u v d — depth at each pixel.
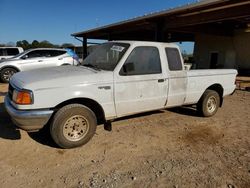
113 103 4.49
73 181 3.27
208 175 3.51
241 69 18.41
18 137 4.60
